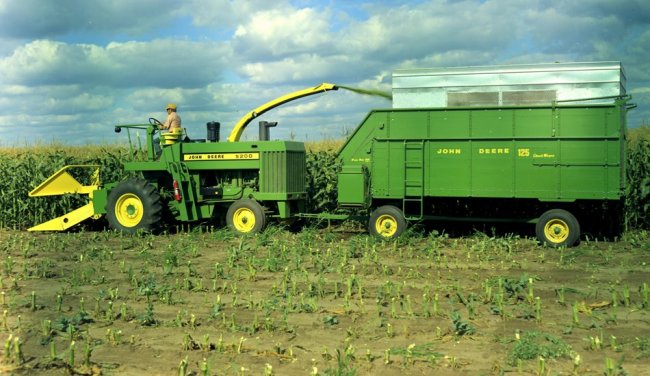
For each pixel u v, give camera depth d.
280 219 15.02
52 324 7.18
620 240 13.61
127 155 18.14
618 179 12.22
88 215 15.20
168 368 5.79
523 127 12.67
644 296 7.83
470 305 7.45
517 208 13.86
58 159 17.69
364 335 6.72
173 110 15.39
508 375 5.54
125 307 7.45
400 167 13.41
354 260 11.13
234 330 6.89
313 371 5.21
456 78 13.68
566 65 13.12
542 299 8.20
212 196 15.05
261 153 14.59
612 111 12.20
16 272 10.34
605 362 5.62
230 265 10.44
